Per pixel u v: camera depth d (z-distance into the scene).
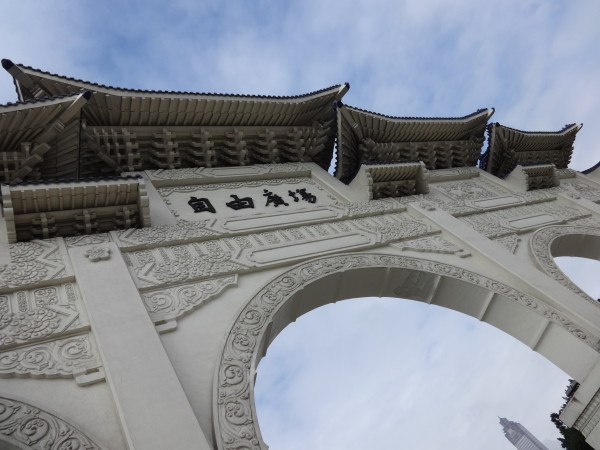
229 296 8.85
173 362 7.18
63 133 10.41
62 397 6.30
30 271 8.28
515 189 17.06
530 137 19.11
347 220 12.54
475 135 18.48
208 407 6.66
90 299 7.66
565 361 9.91
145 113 12.18
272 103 13.48
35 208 9.37
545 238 13.62
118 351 6.79
